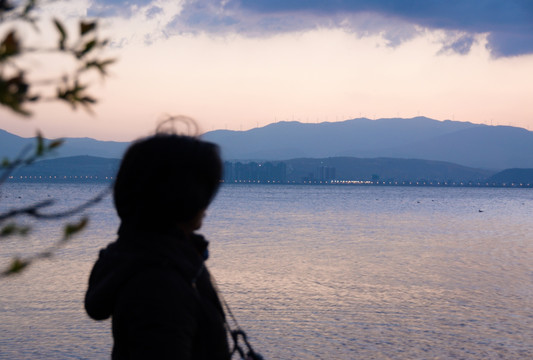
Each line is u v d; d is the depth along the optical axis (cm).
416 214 12481
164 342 172
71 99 111
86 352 2012
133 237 189
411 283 3591
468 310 2819
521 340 2300
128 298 177
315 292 3203
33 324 2345
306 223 9031
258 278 3666
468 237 7150
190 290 185
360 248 5581
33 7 116
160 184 186
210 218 10038
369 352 2125
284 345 2177
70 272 3625
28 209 121
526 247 6003
